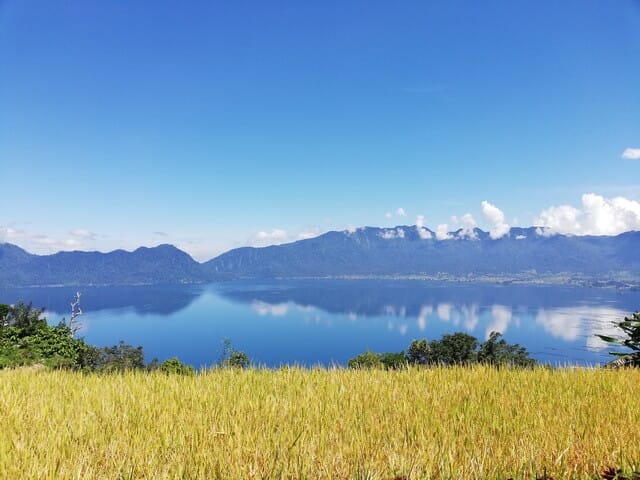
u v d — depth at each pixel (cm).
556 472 387
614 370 950
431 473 392
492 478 378
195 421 548
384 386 767
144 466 415
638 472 356
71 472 400
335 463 408
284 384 798
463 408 618
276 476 393
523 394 695
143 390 746
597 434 486
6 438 493
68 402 678
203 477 388
